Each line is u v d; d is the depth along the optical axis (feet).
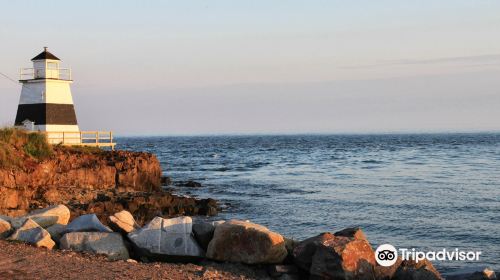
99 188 117.70
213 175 194.90
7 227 48.78
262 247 44.78
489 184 149.79
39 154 106.93
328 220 97.81
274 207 114.21
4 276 35.45
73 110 155.84
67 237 46.85
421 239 80.33
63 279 35.73
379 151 372.17
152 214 95.30
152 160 136.98
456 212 103.60
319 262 42.45
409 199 122.21
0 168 92.89
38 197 99.50
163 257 46.57
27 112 150.41
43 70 149.79
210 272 40.91
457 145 476.54
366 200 122.21
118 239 46.88
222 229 45.88
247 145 544.62
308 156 317.42
